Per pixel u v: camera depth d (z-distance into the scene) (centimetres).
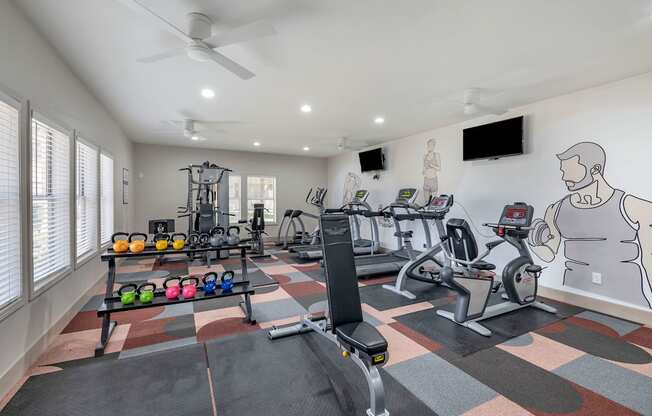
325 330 241
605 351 243
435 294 390
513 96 366
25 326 211
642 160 298
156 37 238
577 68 288
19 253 205
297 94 364
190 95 370
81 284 330
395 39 237
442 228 409
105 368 212
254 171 832
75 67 292
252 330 280
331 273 203
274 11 200
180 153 747
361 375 209
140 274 471
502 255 429
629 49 252
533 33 228
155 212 723
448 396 188
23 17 209
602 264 326
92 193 381
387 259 541
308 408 176
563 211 359
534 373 213
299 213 729
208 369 213
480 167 457
